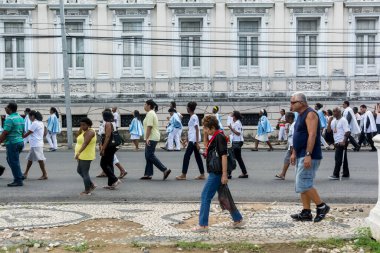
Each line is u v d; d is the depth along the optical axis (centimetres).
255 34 3872
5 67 3812
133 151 3139
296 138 1222
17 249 994
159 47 3831
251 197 1602
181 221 1248
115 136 1731
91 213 1344
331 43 3866
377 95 3844
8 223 1231
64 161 2577
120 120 3794
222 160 1145
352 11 3859
